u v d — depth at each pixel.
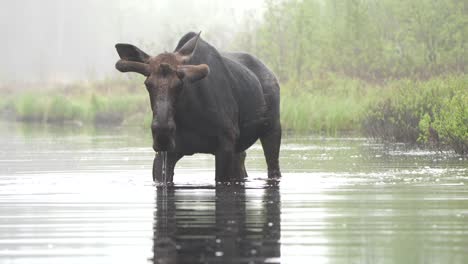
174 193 39.84
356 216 32.00
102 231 29.27
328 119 93.75
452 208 33.81
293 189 41.12
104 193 40.25
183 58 40.06
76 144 81.00
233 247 26.11
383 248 25.88
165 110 37.84
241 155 47.44
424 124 64.12
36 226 30.44
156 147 38.00
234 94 43.81
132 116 129.88
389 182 43.47
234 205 35.34
